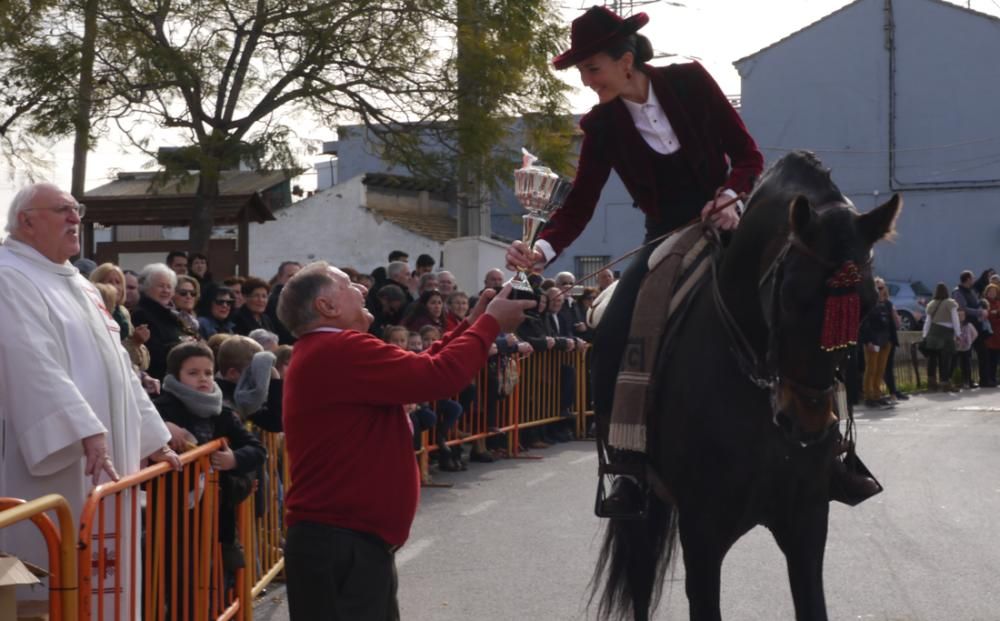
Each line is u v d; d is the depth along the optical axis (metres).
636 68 5.07
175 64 15.66
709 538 4.58
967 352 22.75
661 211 5.26
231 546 5.91
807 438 4.08
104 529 4.39
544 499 9.93
